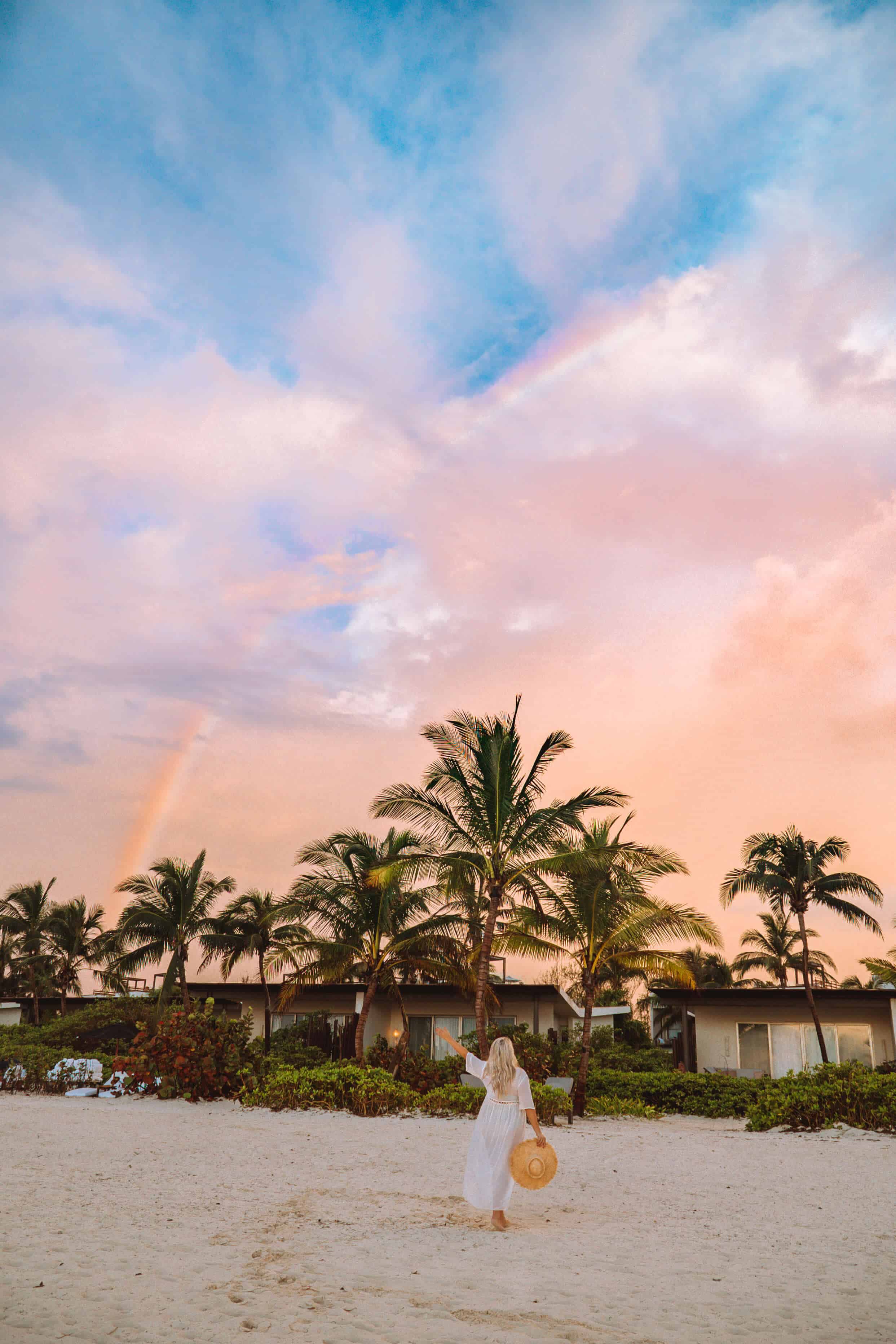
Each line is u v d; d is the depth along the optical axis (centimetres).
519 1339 424
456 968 2616
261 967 3341
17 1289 493
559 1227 707
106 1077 2244
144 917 3191
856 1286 539
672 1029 4159
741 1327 449
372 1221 712
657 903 2128
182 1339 416
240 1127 1480
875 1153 1317
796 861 3134
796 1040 2914
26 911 5094
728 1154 1288
